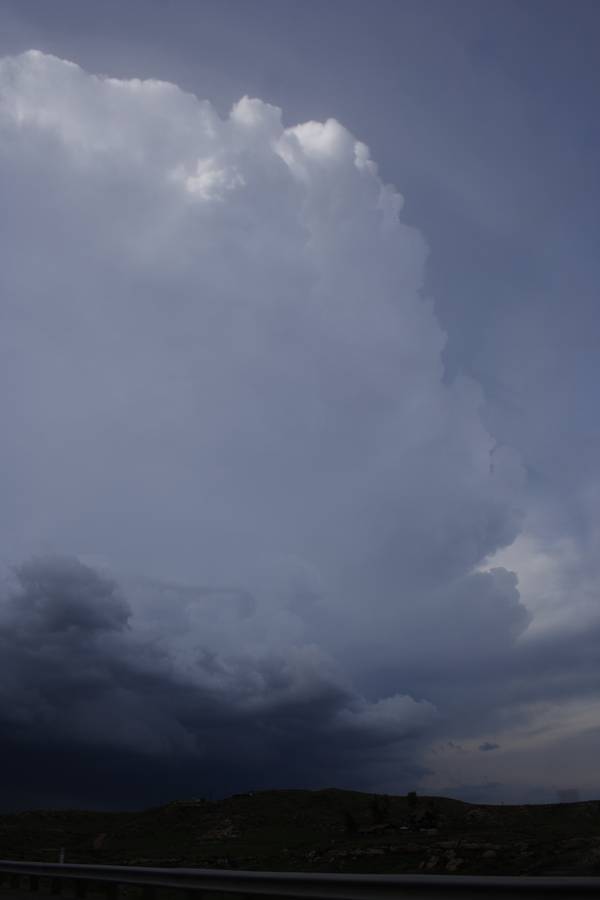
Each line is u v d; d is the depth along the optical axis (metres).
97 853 79.31
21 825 115.50
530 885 7.13
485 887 7.51
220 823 109.88
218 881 11.37
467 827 72.44
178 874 12.30
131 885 14.34
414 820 81.50
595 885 6.65
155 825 117.69
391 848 49.03
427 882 8.10
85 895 16.38
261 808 121.38
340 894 9.21
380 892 8.67
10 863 19.20
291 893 9.90
